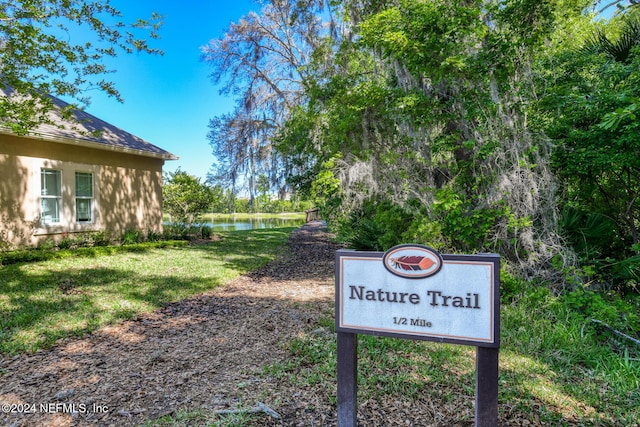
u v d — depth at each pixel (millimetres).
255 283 6941
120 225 11477
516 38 6164
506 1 6078
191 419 2543
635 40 6621
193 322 4617
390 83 8305
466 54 6328
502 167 5781
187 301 5578
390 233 7145
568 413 2609
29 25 5656
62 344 3859
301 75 15562
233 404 2727
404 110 6938
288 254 10734
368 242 8180
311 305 5391
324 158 10992
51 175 9672
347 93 8492
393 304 2139
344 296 2242
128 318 4695
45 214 9531
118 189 11414
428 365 3340
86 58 6371
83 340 3980
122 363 3434
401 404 2725
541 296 4797
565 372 3242
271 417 2564
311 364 3396
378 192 8258
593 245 5977
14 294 5523
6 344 3730
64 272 7180
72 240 9641
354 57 10539
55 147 9633
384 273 2154
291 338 4043
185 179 14344
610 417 2561
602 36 6977
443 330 2043
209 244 12477
